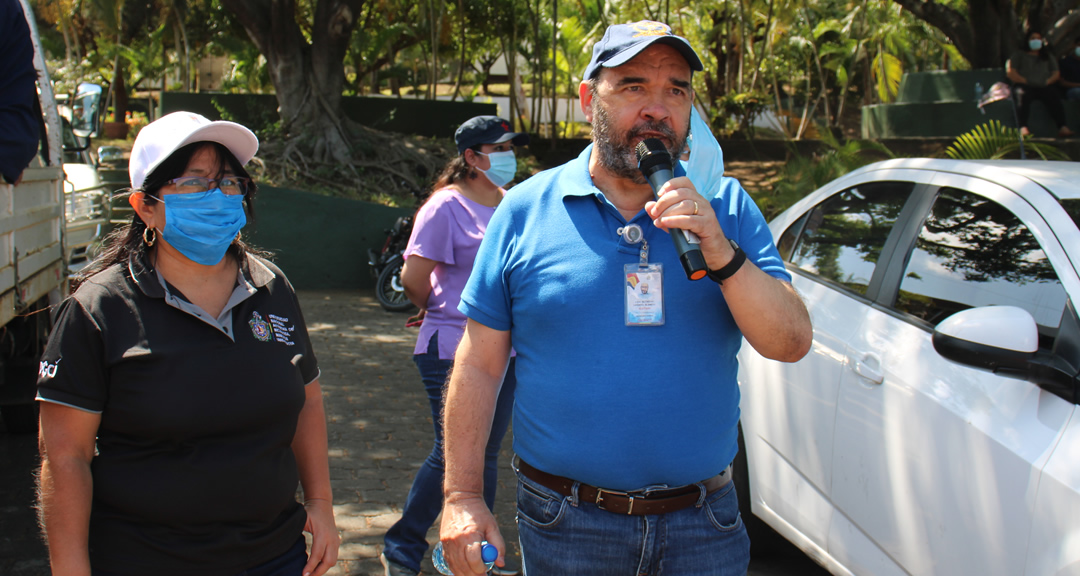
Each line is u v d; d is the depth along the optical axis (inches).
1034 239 108.3
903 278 124.7
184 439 75.2
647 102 79.9
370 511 174.1
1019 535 91.5
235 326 78.7
